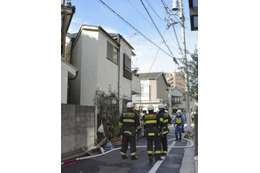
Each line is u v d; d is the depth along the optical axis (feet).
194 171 17.52
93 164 20.61
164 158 23.35
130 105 23.27
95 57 36.35
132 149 22.59
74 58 40.91
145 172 17.78
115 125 36.86
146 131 22.70
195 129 21.68
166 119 24.81
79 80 36.94
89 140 27.81
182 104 142.10
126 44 49.37
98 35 36.88
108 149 29.32
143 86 107.76
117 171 18.13
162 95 117.08
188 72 35.14
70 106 23.81
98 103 35.06
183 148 30.19
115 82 43.01
